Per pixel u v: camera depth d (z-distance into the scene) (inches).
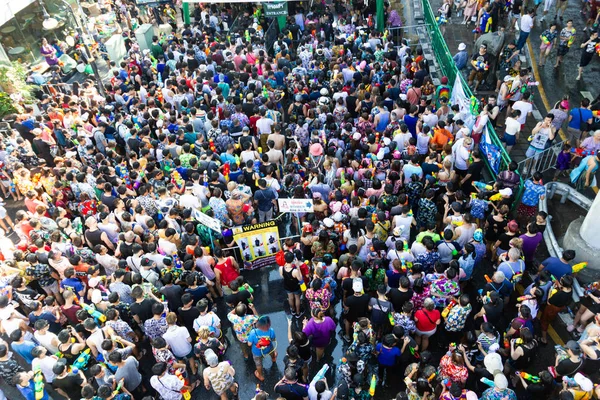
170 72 687.1
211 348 337.1
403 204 406.0
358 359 311.6
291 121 579.5
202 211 449.1
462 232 387.9
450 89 631.2
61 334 338.0
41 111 708.0
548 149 515.8
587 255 414.0
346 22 852.6
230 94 610.2
